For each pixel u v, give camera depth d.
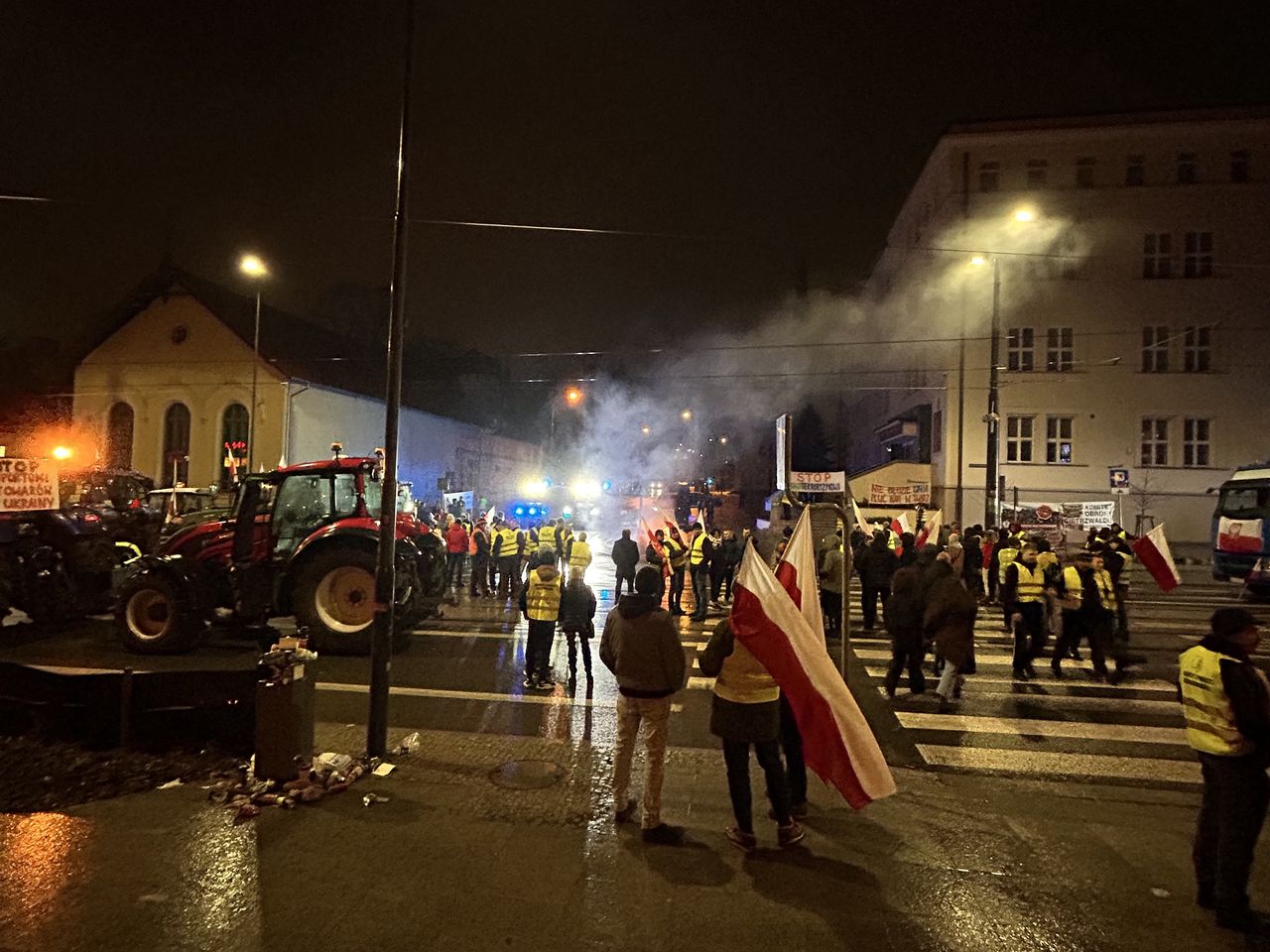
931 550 9.82
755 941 4.05
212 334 33.09
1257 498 19.80
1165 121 31.75
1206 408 31.61
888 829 5.50
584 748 7.13
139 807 5.55
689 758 7.04
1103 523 24.78
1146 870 4.94
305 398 32.72
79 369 34.22
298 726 5.97
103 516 15.12
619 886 4.59
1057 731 8.16
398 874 4.67
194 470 32.78
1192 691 4.43
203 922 4.14
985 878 4.79
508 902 4.38
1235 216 31.67
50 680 6.84
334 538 11.47
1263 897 4.60
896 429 37.12
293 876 4.63
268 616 11.61
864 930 4.18
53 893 4.41
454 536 17.42
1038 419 32.22
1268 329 31.45
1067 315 32.25
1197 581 23.69
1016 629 10.51
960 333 32.47
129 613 11.18
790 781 5.67
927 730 8.17
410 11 7.11
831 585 13.11
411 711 8.34
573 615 8.97
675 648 5.33
